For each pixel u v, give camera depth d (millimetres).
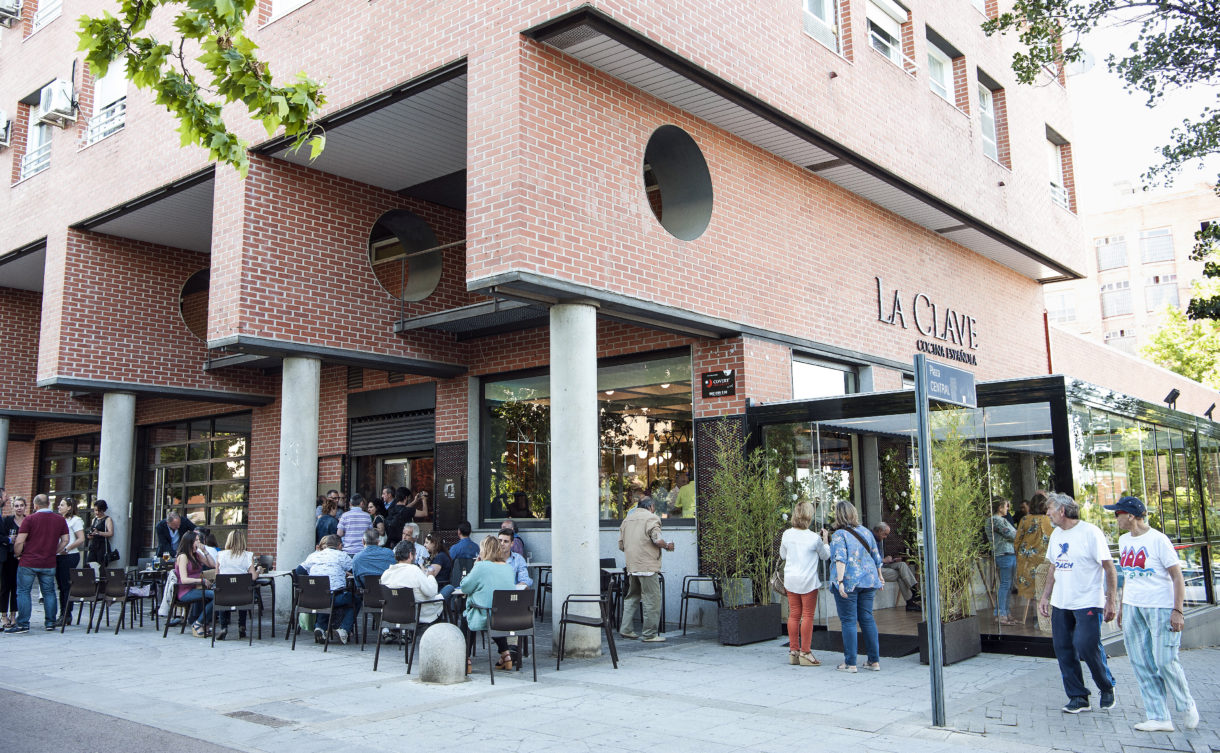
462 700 7547
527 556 13484
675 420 12586
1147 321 59500
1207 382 37562
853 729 6492
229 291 11969
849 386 14391
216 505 18172
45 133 17469
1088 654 6836
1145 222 60375
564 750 5980
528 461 13742
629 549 10961
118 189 14500
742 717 6891
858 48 13812
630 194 10531
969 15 17391
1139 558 6578
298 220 12594
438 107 11133
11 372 19078
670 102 11266
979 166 16766
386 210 13734
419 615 9789
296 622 10445
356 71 11328
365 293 13250
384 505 14109
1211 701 7656
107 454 15500
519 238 9133
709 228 11641
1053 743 6070
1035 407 9664
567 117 9867
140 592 12406
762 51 11688
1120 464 10844
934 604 6629
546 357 13516
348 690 7977
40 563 12062
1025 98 18984
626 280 10258
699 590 11836
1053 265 19484
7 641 11070
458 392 14492
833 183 14297
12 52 18172
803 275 13266
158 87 6961
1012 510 9875
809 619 9195
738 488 10922
